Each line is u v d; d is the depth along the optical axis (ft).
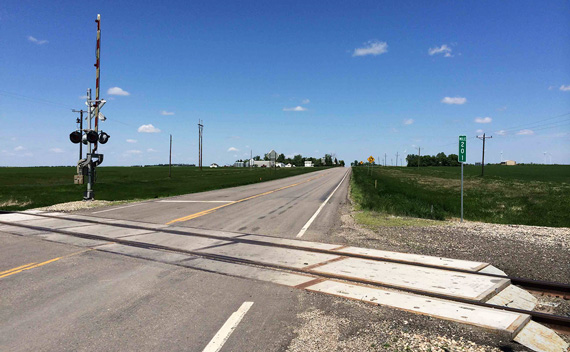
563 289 19.13
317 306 15.98
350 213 49.21
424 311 15.49
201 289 18.08
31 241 29.30
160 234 32.78
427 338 13.07
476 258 24.81
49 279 19.44
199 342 12.51
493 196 86.38
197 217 44.34
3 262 22.81
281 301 16.53
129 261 23.30
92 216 44.60
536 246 28.37
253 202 64.28
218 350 11.97
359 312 15.39
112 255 24.82
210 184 130.00
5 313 14.92
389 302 16.52
